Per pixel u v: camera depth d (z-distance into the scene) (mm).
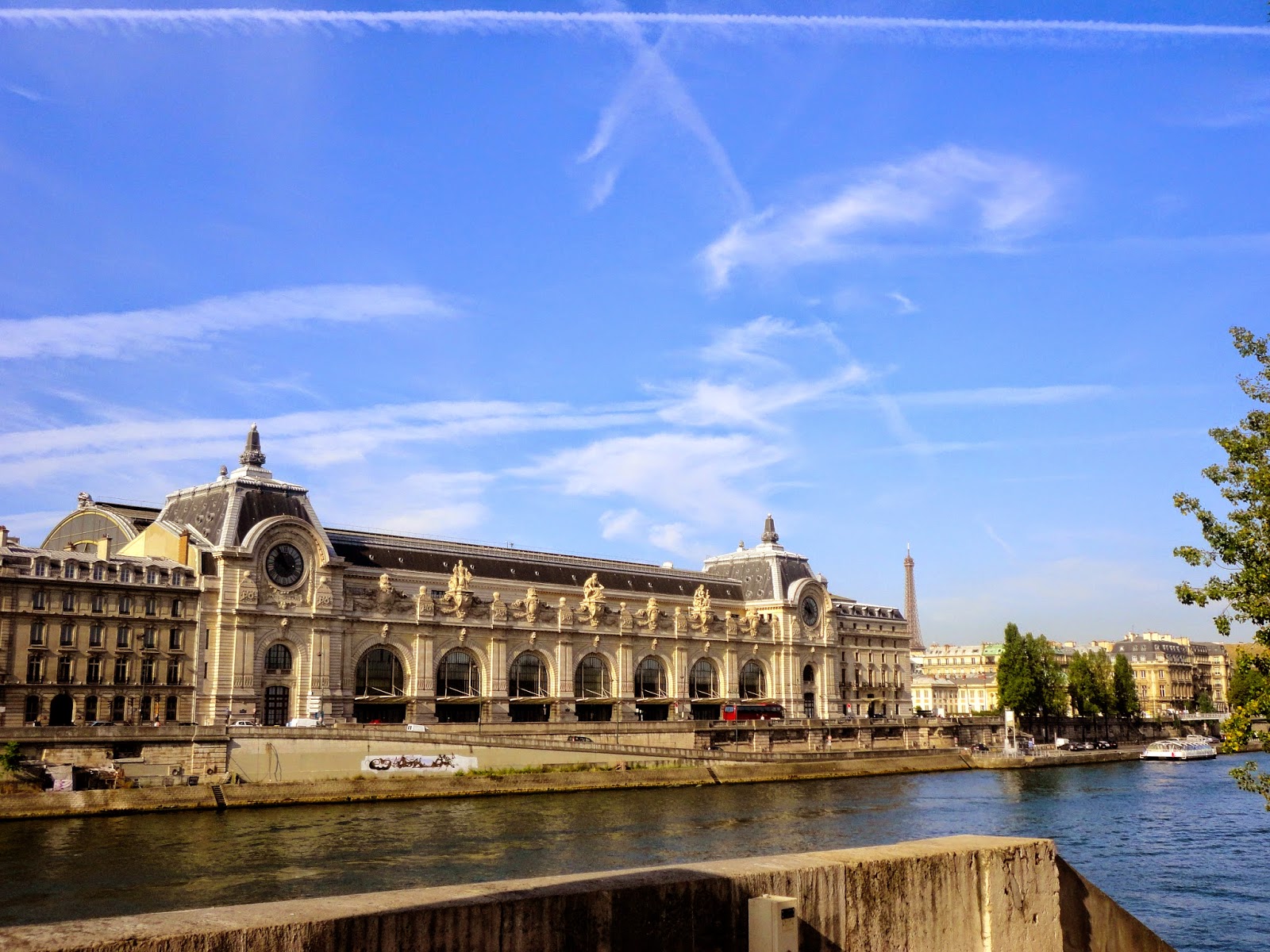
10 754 95188
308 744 109875
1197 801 116125
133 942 12609
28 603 119188
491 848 79125
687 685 187625
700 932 16781
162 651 128500
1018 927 20719
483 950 14797
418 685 151375
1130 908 59938
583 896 15719
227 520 138250
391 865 71875
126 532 146375
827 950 17969
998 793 128250
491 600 169000
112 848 77312
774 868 17750
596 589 178125
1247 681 38906
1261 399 38406
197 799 100188
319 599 142250
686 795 123125
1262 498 37156
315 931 13609
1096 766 177875
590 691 174750
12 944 12234
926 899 19484
